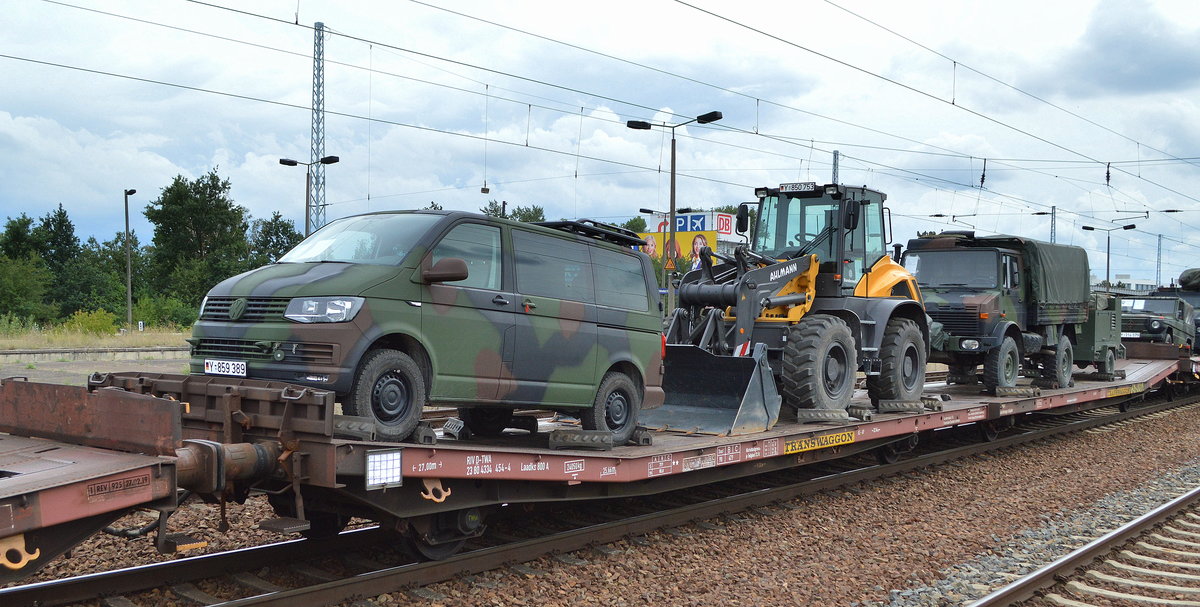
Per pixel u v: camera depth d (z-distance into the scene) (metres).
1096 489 10.20
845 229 10.90
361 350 5.55
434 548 6.21
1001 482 10.52
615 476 7.01
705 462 7.85
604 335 7.44
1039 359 16.03
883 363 11.27
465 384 6.25
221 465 4.72
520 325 6.65
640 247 8.48
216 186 57.62
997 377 13.95
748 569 6.77
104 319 33.47
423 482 5.69
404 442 5.90
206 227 57.00
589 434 7.12
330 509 6.12
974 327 14.13
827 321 10.17
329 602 5.32
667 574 6.52
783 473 10.68
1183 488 10.39
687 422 9.33
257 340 5.74
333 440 5.04
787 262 10.48
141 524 6.98
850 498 9.31
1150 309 23.44
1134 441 14.30
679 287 10.48
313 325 5.55
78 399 4.87
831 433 9.46
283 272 6.07
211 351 6.04
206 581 5.79
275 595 5.07
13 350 23.58
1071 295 16.61
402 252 6.04
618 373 7.68
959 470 11.16
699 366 9.45
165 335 33.56
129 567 6.03
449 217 6.33
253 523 7.23
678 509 7.90
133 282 59.62
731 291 9.98
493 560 6.29
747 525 8.01
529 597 5.80
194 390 5.54
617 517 8.05
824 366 10.08
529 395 6.73
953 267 15.16
